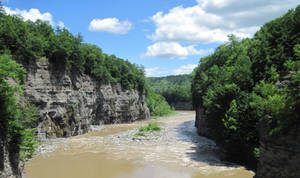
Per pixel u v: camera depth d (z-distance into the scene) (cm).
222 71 4200
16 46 3722
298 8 3331
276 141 1603
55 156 3206
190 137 4847
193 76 6919
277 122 1609
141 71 9756
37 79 4059
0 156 1559
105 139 4519
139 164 2867
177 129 6150
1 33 3512
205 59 6350
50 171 2575
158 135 4991
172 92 16150
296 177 1441
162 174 2497
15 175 1741
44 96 4147
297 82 1564
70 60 4947
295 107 1512
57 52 4497
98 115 6581
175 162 2955
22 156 1977
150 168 2708
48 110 4206
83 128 5272
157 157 3203
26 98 3762
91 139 4503
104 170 2634
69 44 4744
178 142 4291
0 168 1536
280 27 3409
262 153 1770
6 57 1797
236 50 4878
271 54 3247
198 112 5781
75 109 4947
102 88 6644
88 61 6003
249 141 2650
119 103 7562
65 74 4744
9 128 1709
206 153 3459
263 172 1722
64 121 4578
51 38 4541
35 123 3916
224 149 3055
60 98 4512
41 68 4178
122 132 5531
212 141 4381
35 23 4659
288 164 1503
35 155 3206
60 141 4197
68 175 2459
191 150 3650
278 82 2292
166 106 12250
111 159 3089
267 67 3084
